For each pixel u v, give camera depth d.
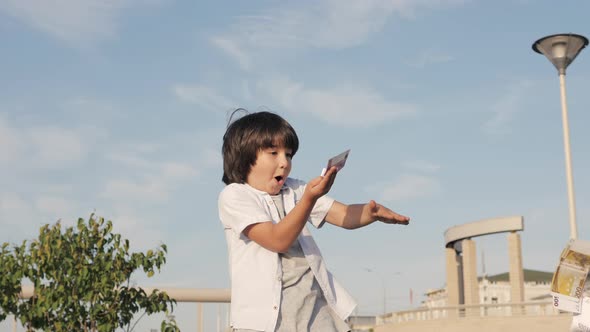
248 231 2.73
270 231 2.65
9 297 5.17
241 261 2.77
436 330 28.97
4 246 5.24
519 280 27.14
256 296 2.69
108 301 5.36
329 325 2.74
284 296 2.71
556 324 24.45
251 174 2.90
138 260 5.46
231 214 2.78
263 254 2.75
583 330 3.93
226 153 2.96
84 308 5.30
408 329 30.83
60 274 5.27
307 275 2.80
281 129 2.88
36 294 5.18
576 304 3.96
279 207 2.94
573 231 14.88
